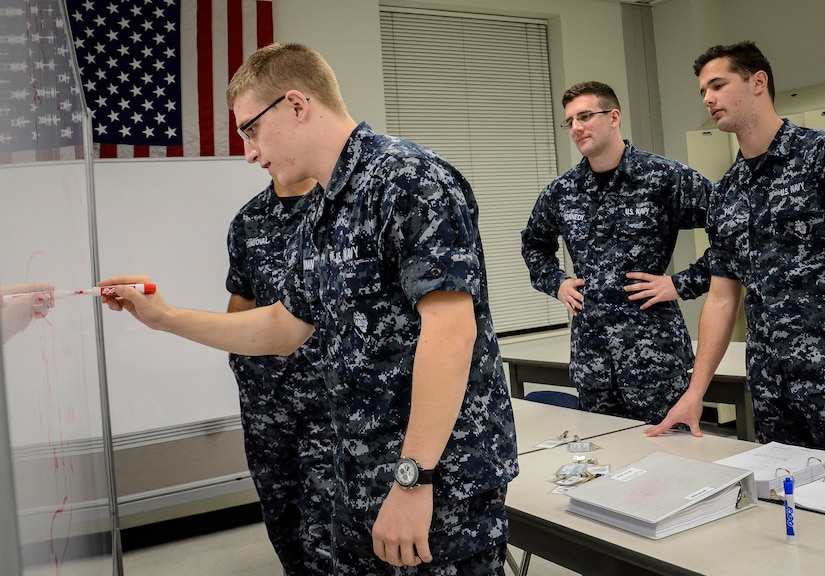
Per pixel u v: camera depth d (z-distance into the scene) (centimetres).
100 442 142
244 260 261
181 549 374
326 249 126
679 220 261
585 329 272
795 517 144
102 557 113
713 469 156
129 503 367
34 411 42
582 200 277
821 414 206
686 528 142
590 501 150
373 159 119
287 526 268
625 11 599
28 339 43
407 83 527
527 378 404
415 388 111
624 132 594
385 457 121
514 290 571
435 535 117
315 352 246
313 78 125
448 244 112
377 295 119
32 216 50
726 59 210
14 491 31
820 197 202
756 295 218
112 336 364
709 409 543
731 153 552
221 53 418
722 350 222
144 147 397
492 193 562
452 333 111
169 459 377
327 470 249
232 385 392
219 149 416
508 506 164
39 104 62
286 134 124
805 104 523
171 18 405
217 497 405
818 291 204
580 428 239
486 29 559
